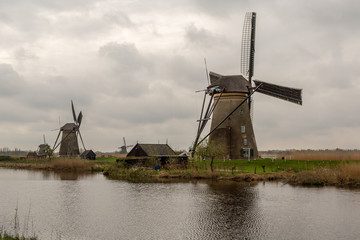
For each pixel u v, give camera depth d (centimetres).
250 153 5991
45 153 9512
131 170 5594
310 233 2056
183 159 5888
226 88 6091
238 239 1950
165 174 5062
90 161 8012
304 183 4016
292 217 2419
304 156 5434
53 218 2467
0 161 9606
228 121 6078
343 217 2414
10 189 3950
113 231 2127
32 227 2227
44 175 5806
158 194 3438
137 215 2531
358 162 4512
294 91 5522
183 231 2111
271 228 2153
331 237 1983
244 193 3384
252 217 2427
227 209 2683
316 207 2727
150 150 6141
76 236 2033
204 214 2528
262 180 4303
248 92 6116
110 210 2719
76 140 10938
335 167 4488
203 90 6191
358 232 2070
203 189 3684
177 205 2869
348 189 3597
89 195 3453
